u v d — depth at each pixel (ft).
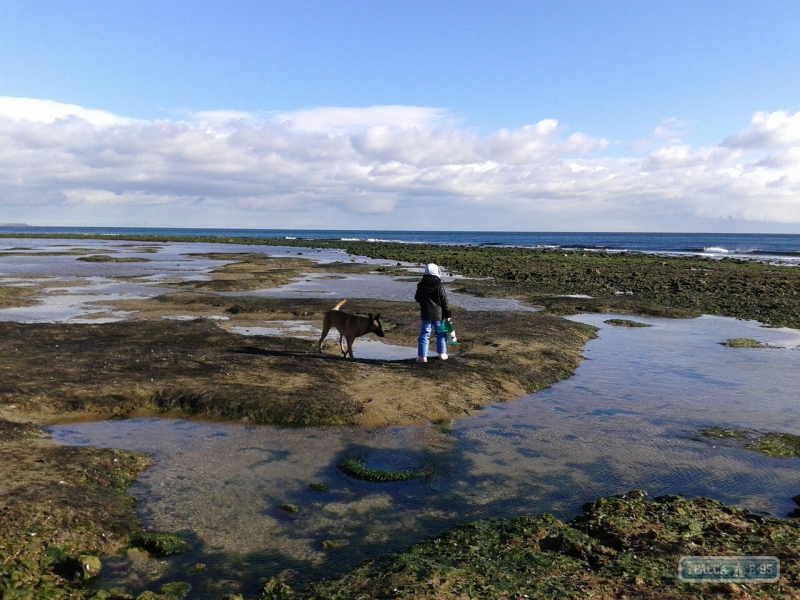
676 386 23.15
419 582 9.37
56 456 14.35
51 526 11.12
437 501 13.16
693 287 58.95
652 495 13.55
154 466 14.87
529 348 27.91
